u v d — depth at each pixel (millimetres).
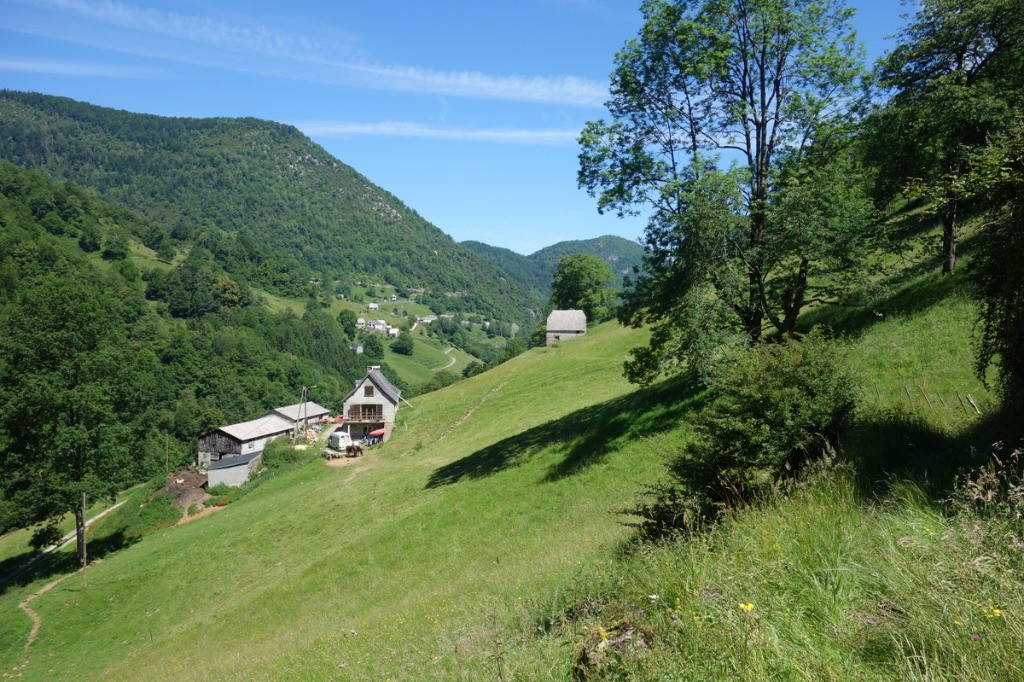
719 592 5961
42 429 43500
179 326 168125
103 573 37656
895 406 12938
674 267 22391
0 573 50812
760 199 21828
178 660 22125
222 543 35812
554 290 114250
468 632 9656
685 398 26562
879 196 24266
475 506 26828
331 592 23453
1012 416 9656
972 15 21750
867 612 4906
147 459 48250
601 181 24500
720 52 21547
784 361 12195
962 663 3816
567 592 9266
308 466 56500
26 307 44312
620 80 24547
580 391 47406
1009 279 9492
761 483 10828
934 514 6539
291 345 185750
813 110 21234
